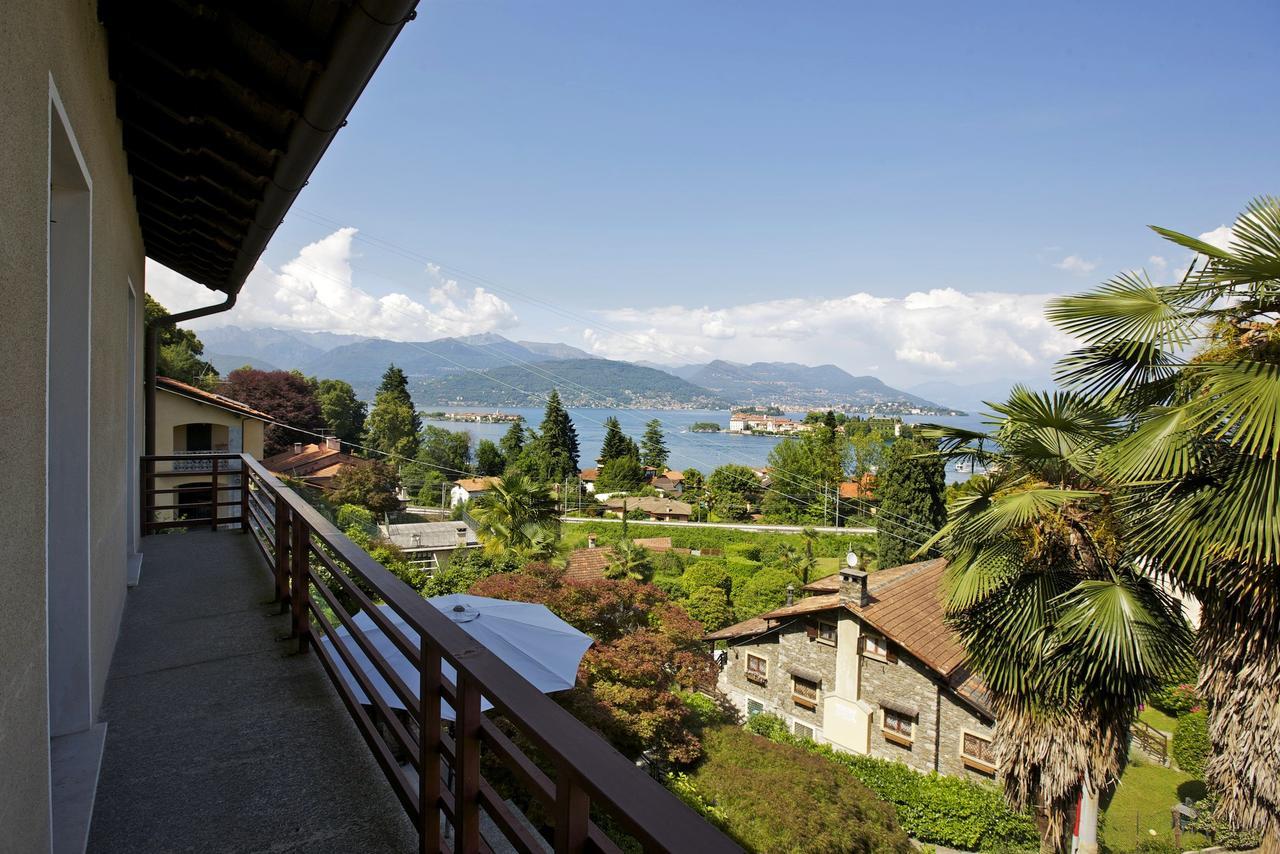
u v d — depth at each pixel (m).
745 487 49.62
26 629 1.39
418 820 1.85
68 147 2.11
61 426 2.50
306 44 2.19
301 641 3.67
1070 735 6.14
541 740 1.04
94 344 2.66
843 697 14.26
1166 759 13.41
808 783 9.08
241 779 2.49
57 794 2.21
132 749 2.68
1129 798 11.96
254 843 2.13
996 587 6.19
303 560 3.66
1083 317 5.68
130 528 5.35
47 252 1.60
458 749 1.49
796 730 15.25
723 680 17.20
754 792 8.82
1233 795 5.16
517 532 20.56
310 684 3.29
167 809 2.30
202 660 3.55
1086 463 5.91
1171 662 5.64
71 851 1.93
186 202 4.40
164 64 2.74
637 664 9.49
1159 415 5.04
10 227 1.30
